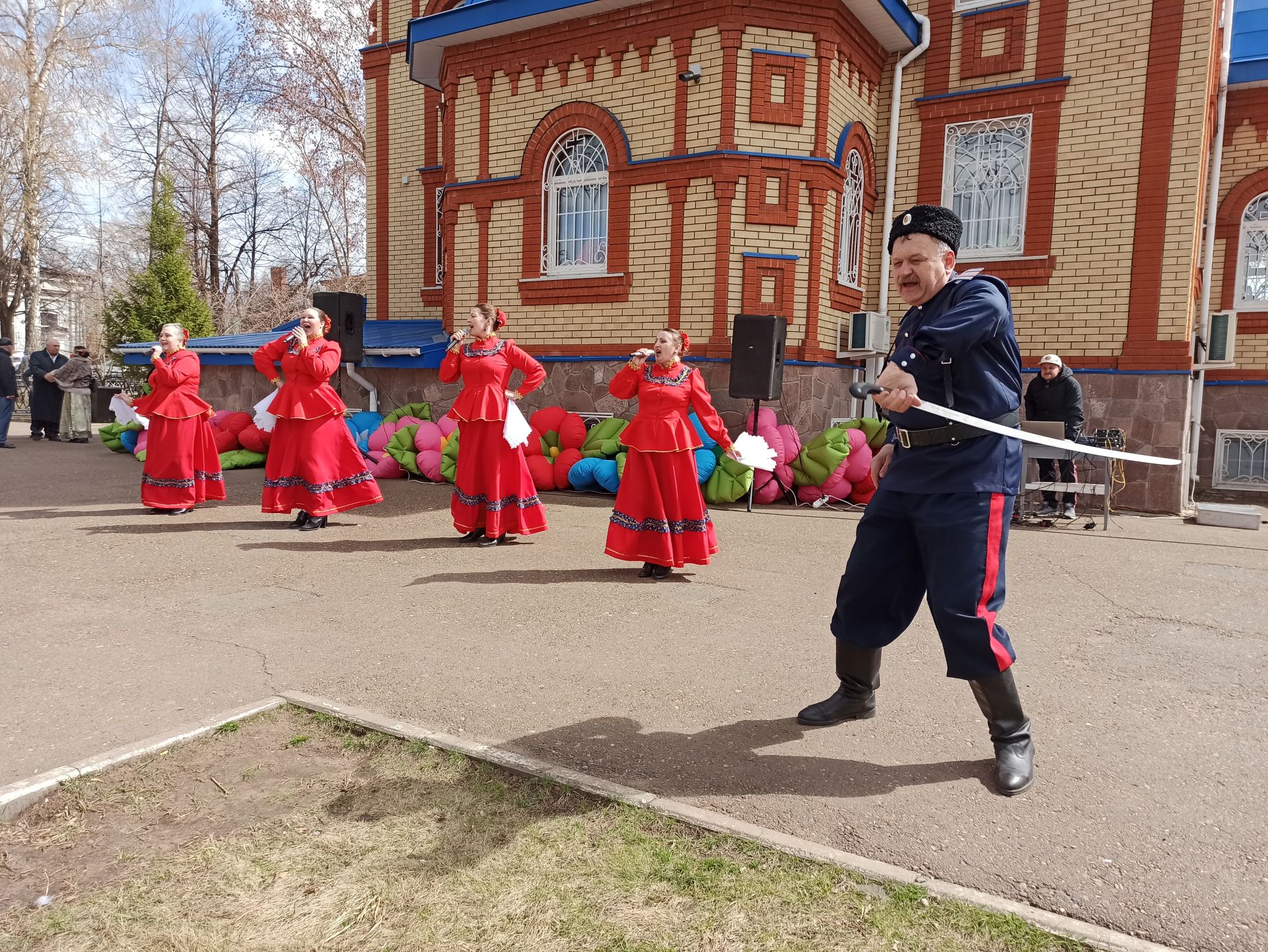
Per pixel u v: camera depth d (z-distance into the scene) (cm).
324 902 223
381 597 539
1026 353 1112
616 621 498
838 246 1113
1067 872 247
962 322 276
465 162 1210
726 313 1044
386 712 357
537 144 1149
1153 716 369
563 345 1148
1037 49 1095
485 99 1184
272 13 2670
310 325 737
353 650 435
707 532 616
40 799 278
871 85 1166
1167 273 1032
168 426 811
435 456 1090
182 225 2330
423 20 1178
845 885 235
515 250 1177
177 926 213
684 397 613
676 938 211
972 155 1152
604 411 1122
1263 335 1255
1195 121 1010
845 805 284
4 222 2775
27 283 2719
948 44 1149
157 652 426
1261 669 433
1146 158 1036
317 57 2719
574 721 350
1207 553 752
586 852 249
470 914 219
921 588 334
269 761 307
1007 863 251
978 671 297
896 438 327
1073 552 751
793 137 1045
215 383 1438
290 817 268
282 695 367
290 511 761
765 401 1053
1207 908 231
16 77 2577
